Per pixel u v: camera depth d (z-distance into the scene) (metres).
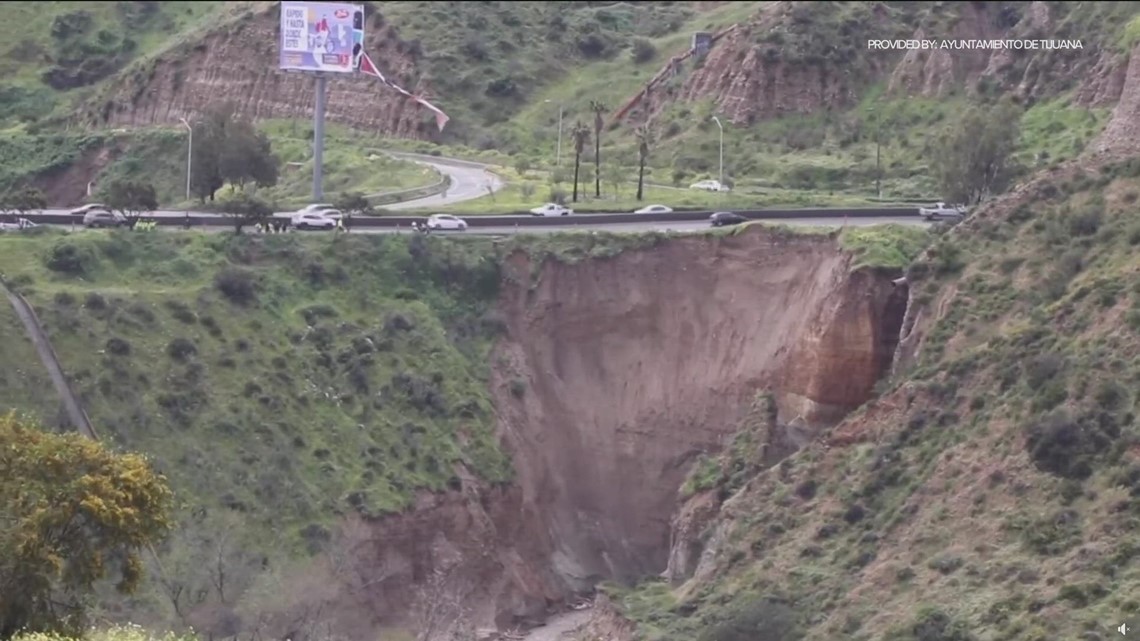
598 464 144.25
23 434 86.75
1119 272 122.56
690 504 132.62
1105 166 133.88
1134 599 98.62
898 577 110.44
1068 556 104.62
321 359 139.62
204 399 131.12
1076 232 128.62
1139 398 111.94
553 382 146.50
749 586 117.31
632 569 141.62
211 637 107.12
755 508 124.69
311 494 128.88
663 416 144.12
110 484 85.62
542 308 148.50
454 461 137.00
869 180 176.88
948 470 116.62
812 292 140.62
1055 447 111.31
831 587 113.19
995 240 132.12
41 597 84.12
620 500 143.25
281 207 165.00
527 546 139.25
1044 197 133.88
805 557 117.38
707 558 124.31
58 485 84.81
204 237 146.00
